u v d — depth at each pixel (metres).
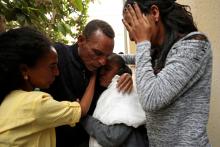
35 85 1.26
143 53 1.23
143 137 1.49
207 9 1.99
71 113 1.29
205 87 1.25
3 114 1.21
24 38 1.21
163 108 1.24
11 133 1.19
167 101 1.18
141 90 1.20
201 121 1.24
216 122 1.99
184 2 2.16
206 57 1.23
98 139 1.43
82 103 1.43
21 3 2.01
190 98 1.23
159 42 1.31
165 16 1.29
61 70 1.51
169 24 1.28
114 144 1.41
